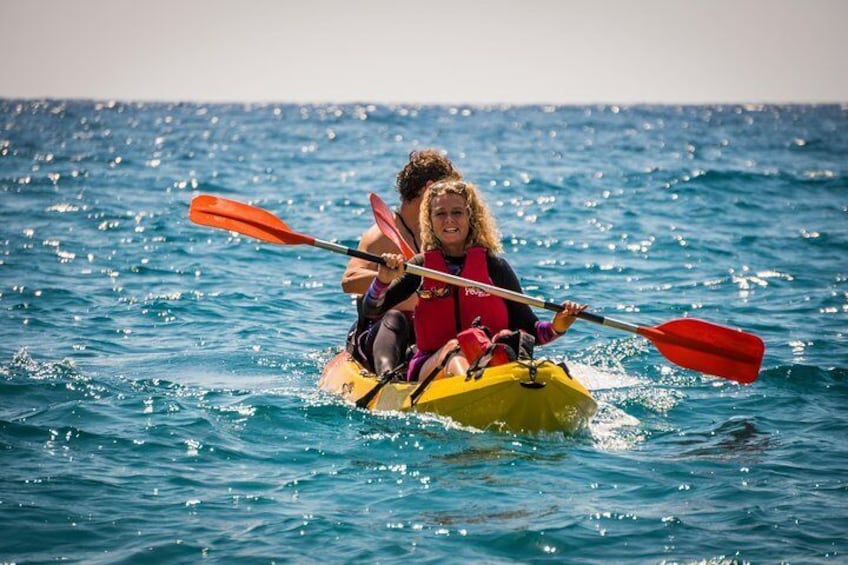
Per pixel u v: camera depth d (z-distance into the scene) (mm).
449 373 11398
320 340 15578
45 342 14719
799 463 9992
